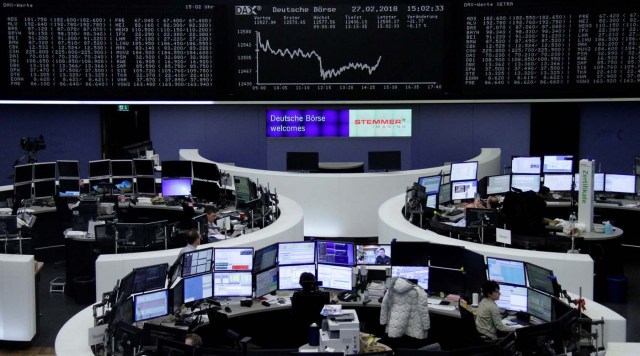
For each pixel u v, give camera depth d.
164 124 15.37
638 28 11.16
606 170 14.41
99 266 7.89
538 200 9.66
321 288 8.17
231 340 6.95
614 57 11.27
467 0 11.34
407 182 12.37
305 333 8.20
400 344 7.82
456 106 15.00
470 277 7.68
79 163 14.66
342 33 11.54
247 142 15.34
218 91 11.56
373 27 11.52
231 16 11.45
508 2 11.27
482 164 13.29
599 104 14.31
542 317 7.02
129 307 6.80
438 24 11.47
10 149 14.30
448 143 15.12
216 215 10.56
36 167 12.09
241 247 7.83
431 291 7.99
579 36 11.27
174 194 12.14
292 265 8.15
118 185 12.55
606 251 9.76
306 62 11.60
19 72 11.27
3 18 11.14
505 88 11.49
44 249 11.84
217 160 15.43
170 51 11.39
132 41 11.32
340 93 11.70
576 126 14.55
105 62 11.34
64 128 14.52
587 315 6.53
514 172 12.74
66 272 10.08
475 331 6.85
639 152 14.15
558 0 11.20
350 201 12.23
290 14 11.49
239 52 11.53
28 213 11.27
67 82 11.35
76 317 6.71
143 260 7.97
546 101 11.47
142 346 5.79
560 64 11.36
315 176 12.23
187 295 7.52
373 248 8.34
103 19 11.24
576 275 7.71
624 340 6.43
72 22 11.22
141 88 11.45
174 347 5.48
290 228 9.34
